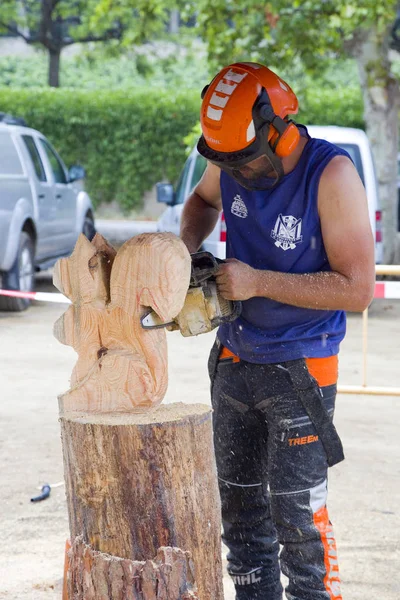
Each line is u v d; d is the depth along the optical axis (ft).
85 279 8.40
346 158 9.25
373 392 22.31
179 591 7.82
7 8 86.48
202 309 8.93
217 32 43.96
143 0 50.98
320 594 9.42
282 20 41.86
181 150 78.84
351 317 37.14
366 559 13.29
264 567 10.45
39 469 17.40
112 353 8.33
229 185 10.02
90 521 8.13
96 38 82.99
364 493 16.21
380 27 39.88
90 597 8.07
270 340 9.59
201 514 8.17
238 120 8.89
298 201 9.32
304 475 9.46
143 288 8.12
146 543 7.98
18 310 35.65
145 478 7.89
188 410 8.34
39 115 78.38
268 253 9.69
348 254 9.07
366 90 46.09
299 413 9.52
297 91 53.47
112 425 7.85
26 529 14.46
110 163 79.56
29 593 12.17
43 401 22.49
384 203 46.42
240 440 10.25
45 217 38.27
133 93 81.00
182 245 8.20
